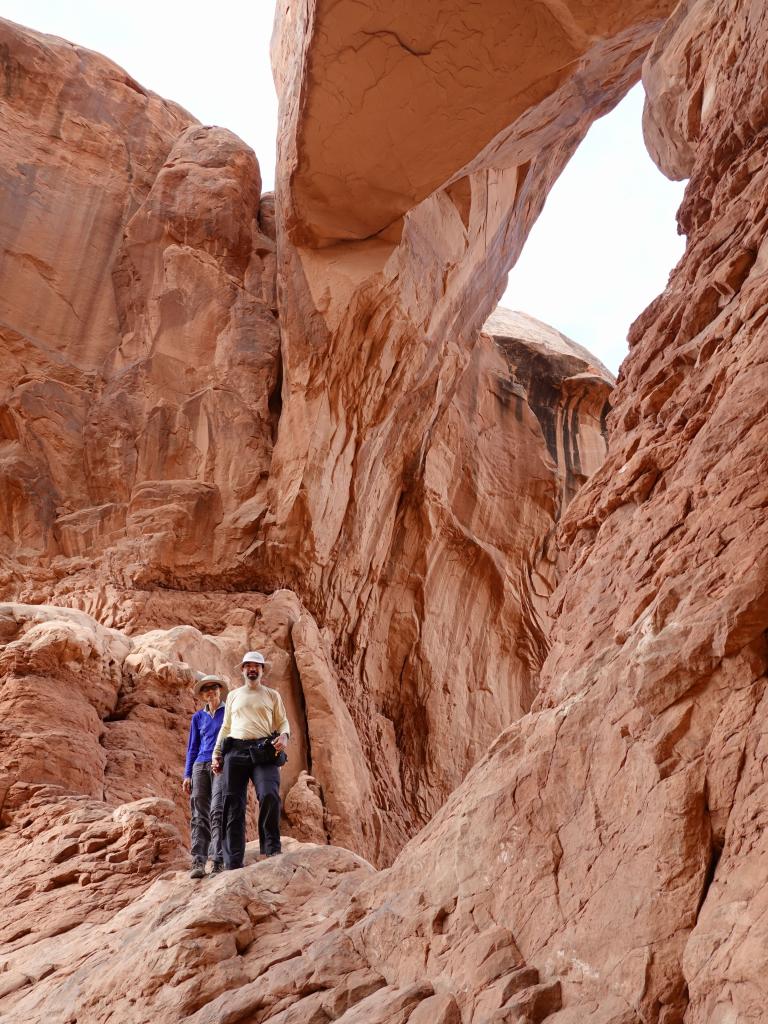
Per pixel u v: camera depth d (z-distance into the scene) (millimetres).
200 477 15078
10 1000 5699
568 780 4164
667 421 5328
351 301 14453
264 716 6914
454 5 10578
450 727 17141
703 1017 3182
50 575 14117
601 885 3789
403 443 16875
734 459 4250
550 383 22281
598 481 5703
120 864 7363
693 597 3965
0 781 8594
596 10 10414
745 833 3377
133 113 18328
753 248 5340
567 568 5723
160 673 10844
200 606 13938
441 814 4926
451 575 18484
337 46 11219
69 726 9406
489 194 16297
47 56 17562
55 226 16594
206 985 4832
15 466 14711
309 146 12922
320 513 14906
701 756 3641
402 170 13172
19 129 16922
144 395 15578
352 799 12594
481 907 4250
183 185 17156
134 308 16453
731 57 6609
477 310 17938
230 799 6656
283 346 15516
